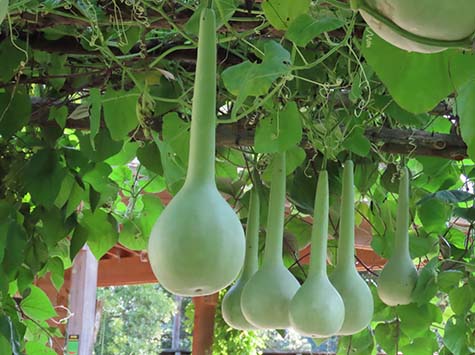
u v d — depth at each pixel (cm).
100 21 111
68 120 133
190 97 130
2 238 124
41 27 115
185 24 102
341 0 94
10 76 121
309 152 138
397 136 136
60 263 159
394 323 164
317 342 148
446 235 166
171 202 59
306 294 87
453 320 157
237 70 88
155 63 118
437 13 44
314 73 122
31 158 130
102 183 143
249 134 127
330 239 153
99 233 149
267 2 90
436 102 73
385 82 73
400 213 120
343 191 104
